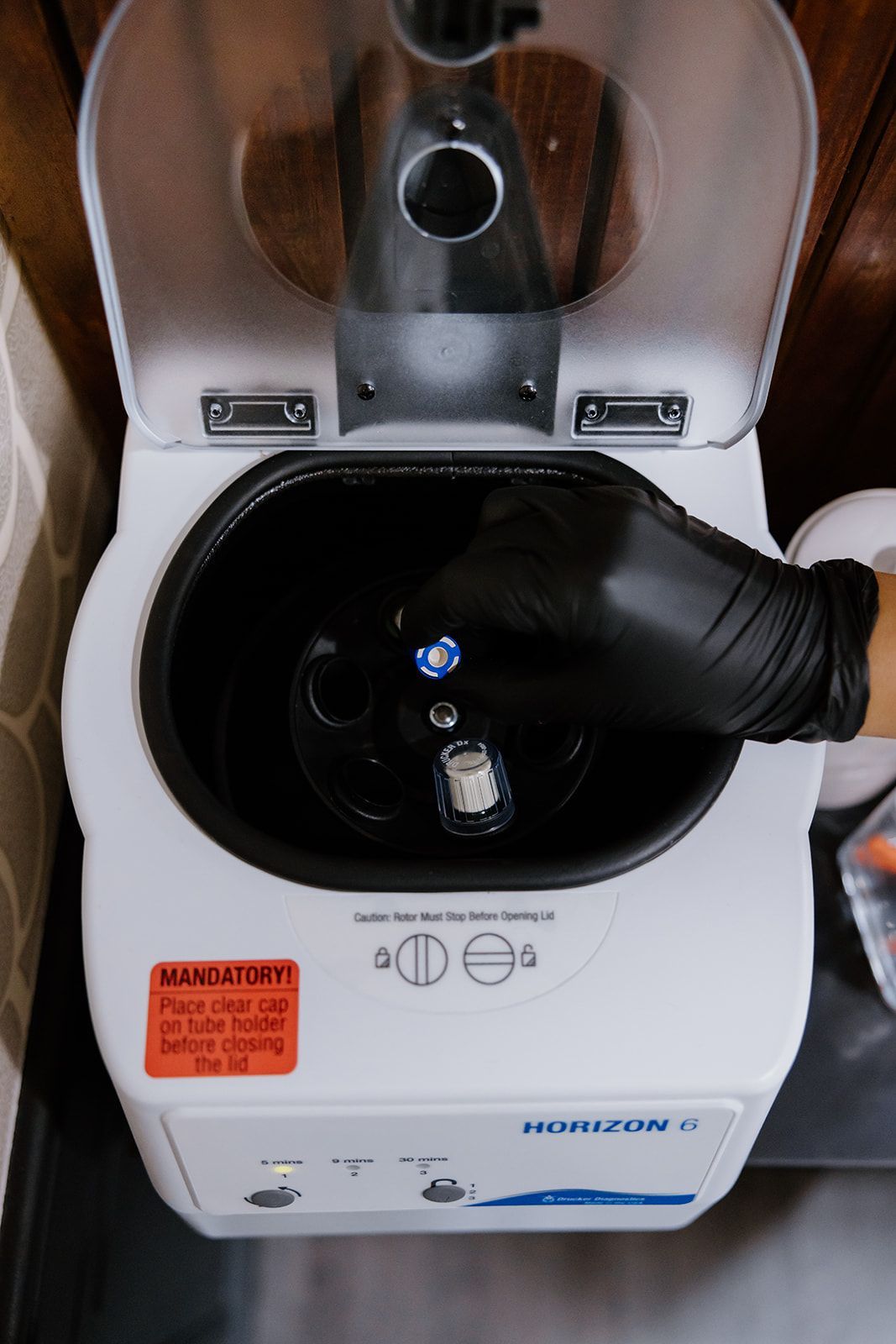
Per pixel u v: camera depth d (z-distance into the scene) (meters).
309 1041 0.61
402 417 0.79
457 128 0.66
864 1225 0.98
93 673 0.72
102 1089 0.98
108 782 0.68
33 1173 0.88
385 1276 0.94
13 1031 0.86
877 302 0.97
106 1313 0.91
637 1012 0.62
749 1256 0.96
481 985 0.63
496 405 0.79
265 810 0.82
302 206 0.68
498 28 0.61
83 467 1.02
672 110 0.65
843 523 0.88
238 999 0.62
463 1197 0.73
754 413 0.78
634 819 0.77
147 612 0.74
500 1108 0.61
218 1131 0.63
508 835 0.81
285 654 0.91
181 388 0.76
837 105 0.80
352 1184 0.71
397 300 0.73
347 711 0.85
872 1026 0.99
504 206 0.70
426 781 0.82
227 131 0.64
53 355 0.94
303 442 0.80
